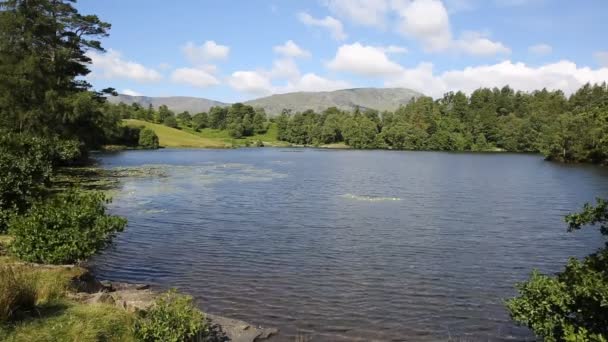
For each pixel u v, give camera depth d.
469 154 149.50
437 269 22.28
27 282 12.47
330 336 14.55
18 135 27.44
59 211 18.12
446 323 15.86
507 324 15.82
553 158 115.00
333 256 24.31
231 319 15.47
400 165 95.69
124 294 16.80
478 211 39.41
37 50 67.88
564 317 10.77
